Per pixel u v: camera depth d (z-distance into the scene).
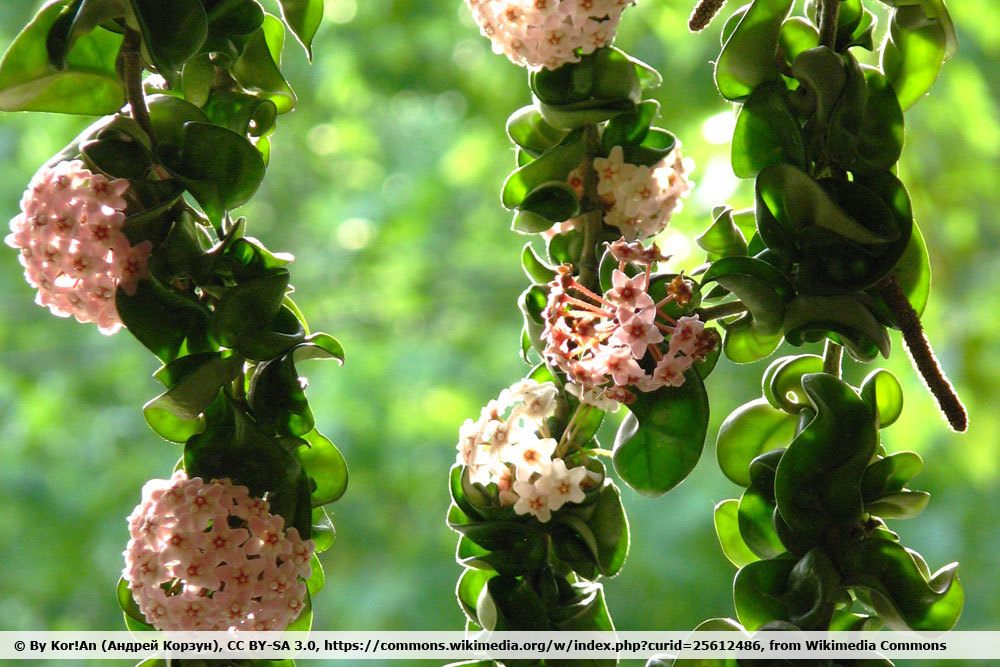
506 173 4.14
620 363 0.93
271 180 4.49
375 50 3.81
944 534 3.72
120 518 3.97
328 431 3.93
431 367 4.09
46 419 3.97
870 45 1.02
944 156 2.79
